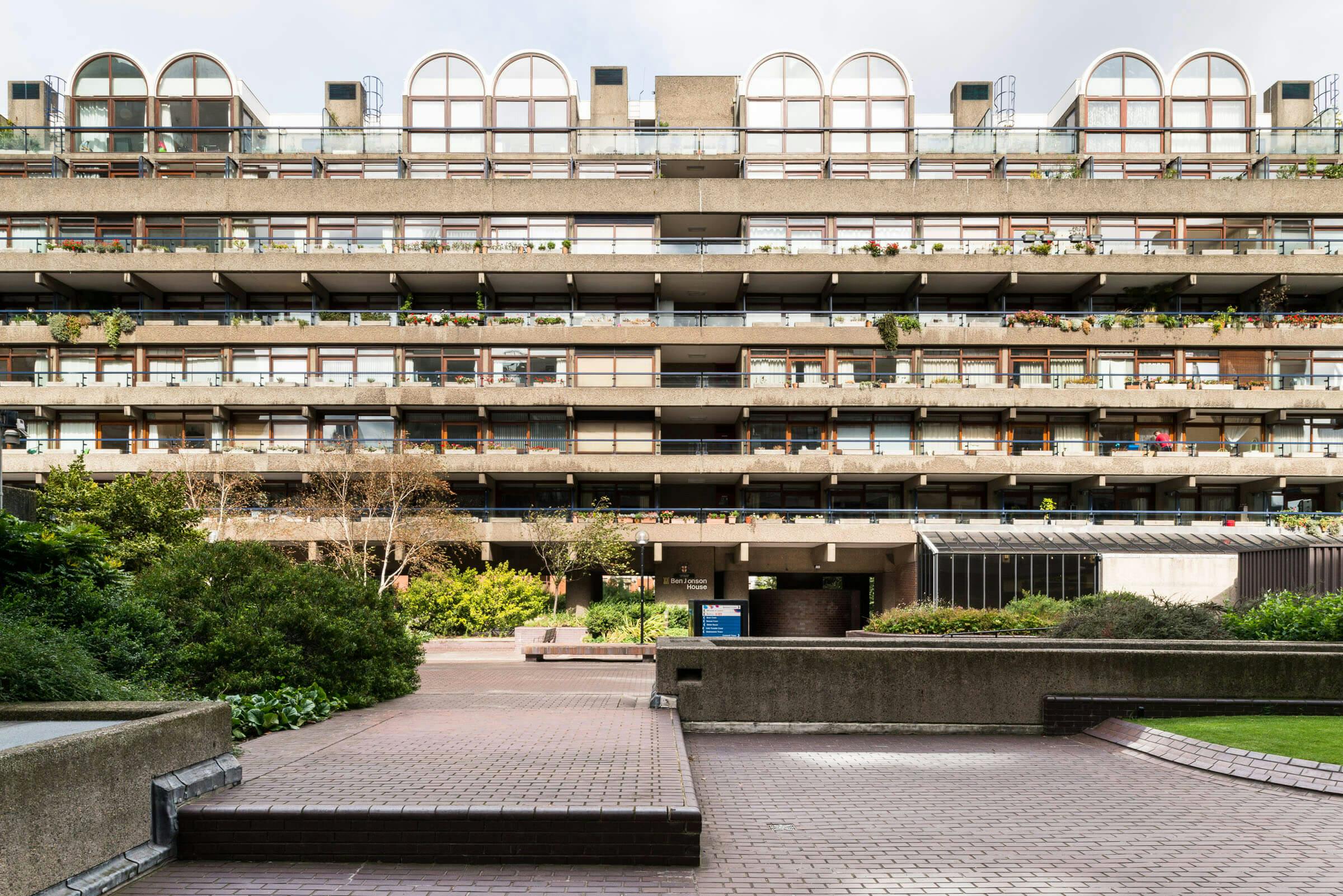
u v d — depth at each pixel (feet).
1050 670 39.04
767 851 22.25
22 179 118.11
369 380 116.78
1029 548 101.65
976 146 125.90
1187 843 23.04
